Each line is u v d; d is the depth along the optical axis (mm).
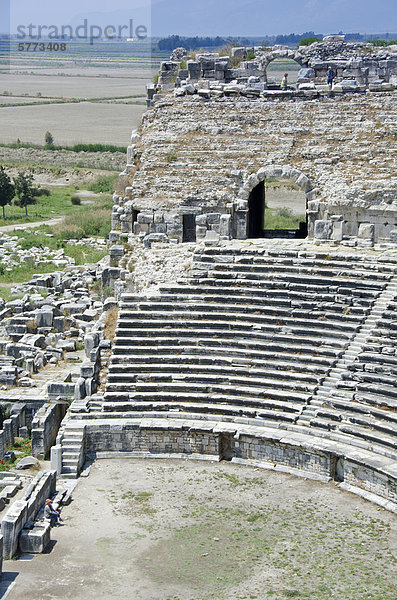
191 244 43875
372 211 42375
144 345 37531
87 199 104375
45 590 25000
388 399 32656
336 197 42844
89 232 79875
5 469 34844
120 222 46156
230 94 45562
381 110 43312
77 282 56625
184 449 34750
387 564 26172
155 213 45062
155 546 27656
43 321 47469
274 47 49562
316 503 30375
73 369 42469
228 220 43906
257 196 50469
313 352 35594
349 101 43906
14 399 38594
